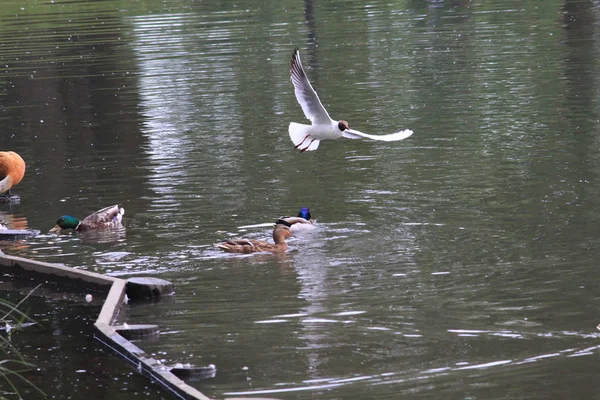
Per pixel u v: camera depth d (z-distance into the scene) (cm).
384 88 2661
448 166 1822
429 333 1048
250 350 1025
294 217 1467
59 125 2412
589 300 1127
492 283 1199
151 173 1875
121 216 1555
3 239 1495
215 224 1516
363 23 3991
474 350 998
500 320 1079
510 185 1661
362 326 1077
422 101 2464
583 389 896
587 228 1400
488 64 2944
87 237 1480
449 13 4159
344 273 1261
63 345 1073
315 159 1938
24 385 964
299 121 2303
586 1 4272
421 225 1461
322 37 3675
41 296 1270
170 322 1120
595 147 1900
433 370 952
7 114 2583
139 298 1208
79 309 1202
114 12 4744
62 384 962
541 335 1032
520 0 4469
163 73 3061
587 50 3081
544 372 937
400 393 904
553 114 2234
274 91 2689
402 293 1177
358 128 2202
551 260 1273
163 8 4800
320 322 1095
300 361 989
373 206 1578
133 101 2659
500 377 929
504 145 1966
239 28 3984
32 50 3666
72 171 1933
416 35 3619
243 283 1238
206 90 2756
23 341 1093
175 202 1658
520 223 1445
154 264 1334
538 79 2670
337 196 1648
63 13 4791
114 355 1037
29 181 1870
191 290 1226
